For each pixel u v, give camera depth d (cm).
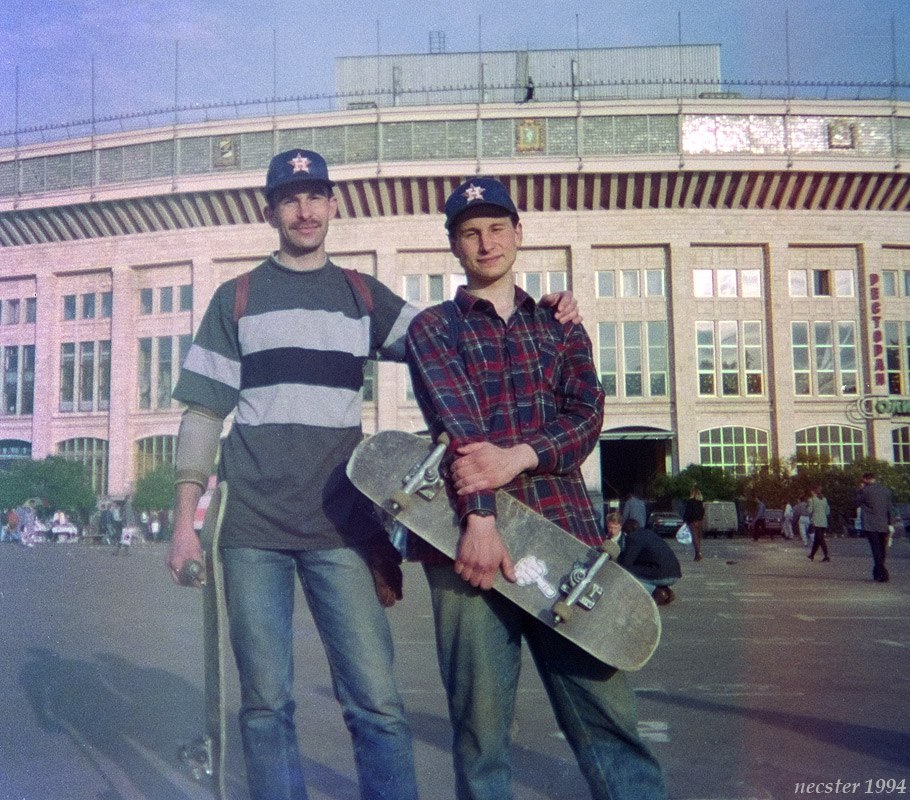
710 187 4988
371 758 299
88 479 4647
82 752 462
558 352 286
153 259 5319
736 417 4959
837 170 4947
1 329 5653
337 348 326
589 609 251
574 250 5019
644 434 4938
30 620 1064
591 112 4956
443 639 267
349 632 305
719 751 470
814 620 1092
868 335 5022
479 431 266
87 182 5394
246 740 306
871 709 574
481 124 4966
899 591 1499
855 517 4103
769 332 5009
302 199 330
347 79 5456
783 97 5016
